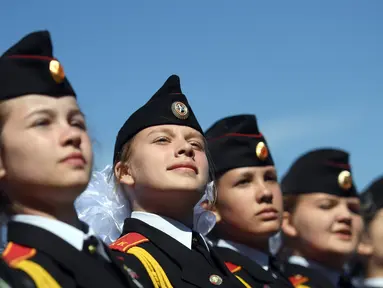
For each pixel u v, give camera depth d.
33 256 2.50
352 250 5.04
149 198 3.62
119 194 3.87
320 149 5.20
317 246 5.00
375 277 5.75
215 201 4.35
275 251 5.23
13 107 2.65
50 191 2.59
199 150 3.74
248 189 4.37
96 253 2.62
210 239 4.48
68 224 2.68
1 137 2.64
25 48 2.76
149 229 3.54
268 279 4.16
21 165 2.59
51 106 2.67
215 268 3.52
